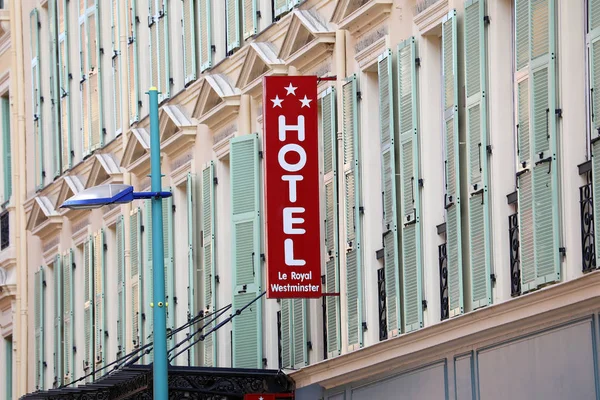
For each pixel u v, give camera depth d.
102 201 35.56
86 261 61.28
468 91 35.56
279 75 43.84
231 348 48.78
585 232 31.12
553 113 32.00
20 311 69.75
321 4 43.97
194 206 52.03
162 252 35.97
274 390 44.62
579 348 30.78
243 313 46.84
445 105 36.66
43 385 65.94
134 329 56.16
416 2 38.62
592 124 30.50
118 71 59.03
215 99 50.22
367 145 41.19
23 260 69.81
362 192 41.12
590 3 30.75
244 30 48.78
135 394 46.72
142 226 55.97
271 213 41.12
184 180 52.84
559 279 31.70
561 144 31.91
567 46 31.80
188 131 52.16
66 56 64.19
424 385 37.25
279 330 46.06
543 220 32.25
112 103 60.22
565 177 31.75
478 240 35.03
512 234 34.03
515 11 33.56
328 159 42.88
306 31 44.19
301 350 43.81
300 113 41.25
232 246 47.19
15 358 70.44
